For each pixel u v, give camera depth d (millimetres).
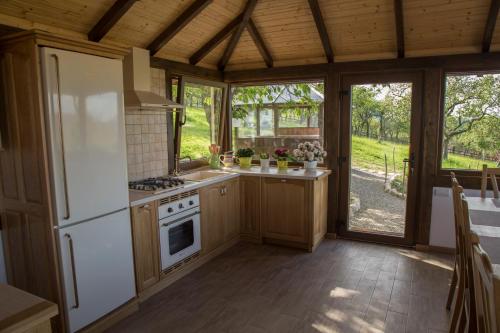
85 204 2439
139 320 2740
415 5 3291
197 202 3592
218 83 4633
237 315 2781
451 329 2318
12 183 2459
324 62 4293
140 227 2918
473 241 1480
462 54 3629
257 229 4332
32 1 2529
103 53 2523
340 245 4258
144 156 3717
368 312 2779
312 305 2898
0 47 2305
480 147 3779
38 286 2453
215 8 3602
